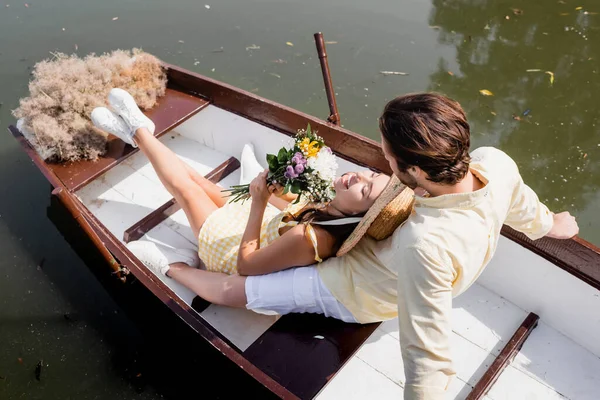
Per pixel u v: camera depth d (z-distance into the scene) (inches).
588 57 175.0
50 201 141.8
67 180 114.1
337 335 86.2
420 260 60.4
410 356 59.9
